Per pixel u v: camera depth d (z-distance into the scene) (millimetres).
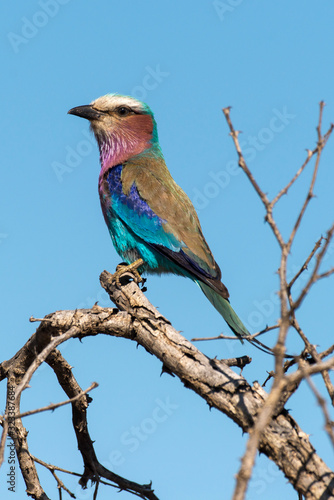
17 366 11078
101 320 10047
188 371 8984
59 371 11195
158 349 9484
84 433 11336
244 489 5477
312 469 7773
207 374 8836
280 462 7938
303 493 7754
